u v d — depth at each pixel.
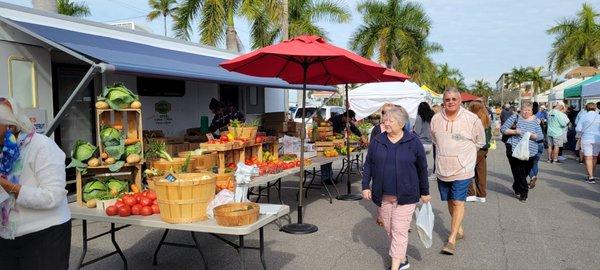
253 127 7.31
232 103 13.25
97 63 6.17
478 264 5.11
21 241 3.00
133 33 9.20
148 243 5.89
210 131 10.12
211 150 6.41
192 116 11.51
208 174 4.21
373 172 4.81
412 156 4.60
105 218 4.07
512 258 5.29
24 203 2.85
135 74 6.61
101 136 4.89
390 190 4.63
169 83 10.71
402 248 4.63
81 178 4.68
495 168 13.13
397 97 16.66
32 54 6.91
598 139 10.27
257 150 7.57
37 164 2.92
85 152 4.64
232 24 18.28
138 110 5.16
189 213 3.84
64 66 9.23
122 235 6.25
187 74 7.49
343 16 23.36
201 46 11.21
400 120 4.60
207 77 8.02
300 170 6.68
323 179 9.84
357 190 9.70
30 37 6.87
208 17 17.78
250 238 6.12
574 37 33.41
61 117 6.08
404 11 29.89
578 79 25.66
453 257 5.34
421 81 33.75
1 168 2.90
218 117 10.16
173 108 10.88
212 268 5.00
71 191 8.49
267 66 7.11
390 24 29.91
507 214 7.39
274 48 5.73
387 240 6.03
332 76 8.05
